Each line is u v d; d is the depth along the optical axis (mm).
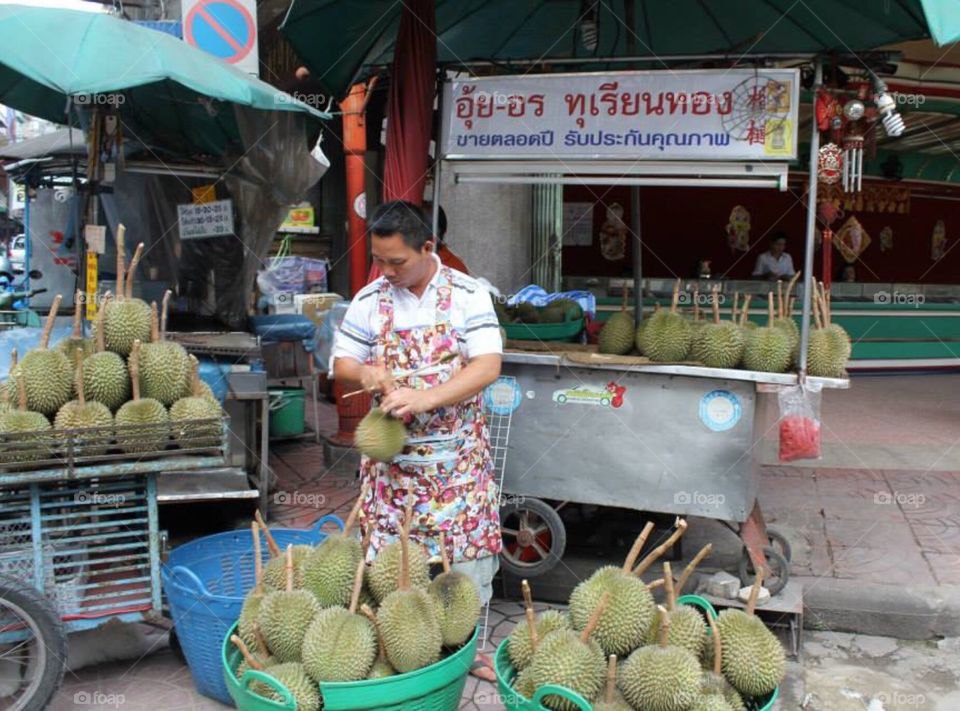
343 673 2209
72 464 2887
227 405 4727
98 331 3225
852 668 3533
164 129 5711
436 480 2756
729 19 4719
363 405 6168
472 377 2586
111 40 4152
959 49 7961
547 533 3959
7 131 13102
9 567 2949
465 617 2449
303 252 9289
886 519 4980
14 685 2926
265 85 4754
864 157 3734
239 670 2396
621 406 3658
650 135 3721
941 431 7297
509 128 3904
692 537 4492
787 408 3465
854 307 10188
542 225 8250
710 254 12289
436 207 4086
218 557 3484
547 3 4820
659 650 2172
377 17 4656
